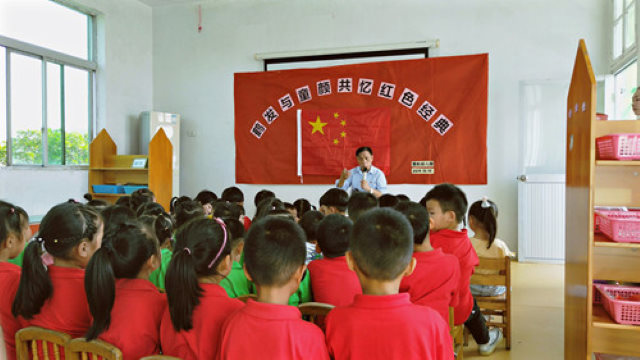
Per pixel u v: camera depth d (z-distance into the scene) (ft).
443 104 15.30
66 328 4.32
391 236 3.37
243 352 3.32
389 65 15.83
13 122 14.17
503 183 15.12
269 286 3.46
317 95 16.70
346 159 16.40
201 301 3.77
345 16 16.78
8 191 13.88
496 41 15.16
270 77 17.26
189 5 18.86
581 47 6.00
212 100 18.65
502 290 8.13
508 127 15.08
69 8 16.26
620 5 13.30
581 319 5.82
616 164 5.33
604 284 6.30
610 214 5.91
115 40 17.69
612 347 5.99
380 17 16.37
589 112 5.49
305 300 5.21
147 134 17.76
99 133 16.89
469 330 7.41
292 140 17.11
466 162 15.19
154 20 19.40
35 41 14.93
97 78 17.35
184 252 3.73
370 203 6.86
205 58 18.70
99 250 3.90
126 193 16.49
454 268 5.07
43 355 3.97
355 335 3.37
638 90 7.25
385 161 15.93
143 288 4.11
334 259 4.96
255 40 17.98
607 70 14.19
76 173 16.37
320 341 3.40
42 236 4.35
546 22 14.73
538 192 14.46
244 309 3.45
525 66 14.93
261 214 7.53
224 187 18.57
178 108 19.12
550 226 14.37
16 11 14.24
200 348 3.71
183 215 6.89
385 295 3.39
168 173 17.10
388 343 3.30
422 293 4.92
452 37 15.57
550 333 8.53
